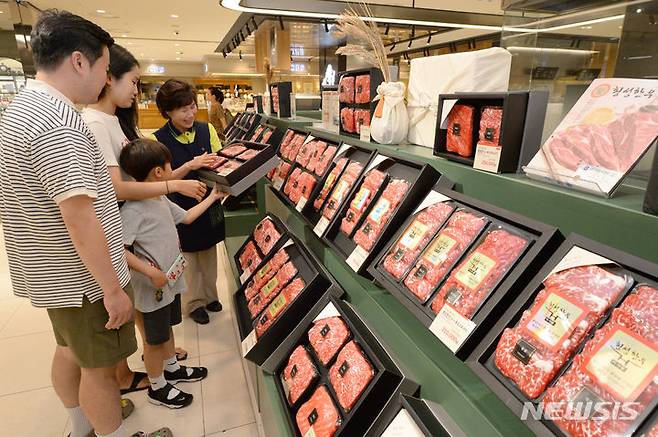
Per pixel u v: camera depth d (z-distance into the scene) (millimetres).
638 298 646
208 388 2334
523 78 5453
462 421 879
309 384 1279
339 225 1609
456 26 5246
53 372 1772
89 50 1309
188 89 2551
